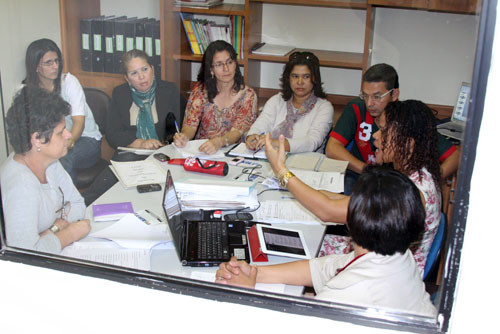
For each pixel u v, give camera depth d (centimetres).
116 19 339
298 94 278
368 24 347
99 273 122
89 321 127
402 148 149
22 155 150
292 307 111
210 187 188
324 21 371
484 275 99
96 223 169
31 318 131
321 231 170
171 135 286
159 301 120
